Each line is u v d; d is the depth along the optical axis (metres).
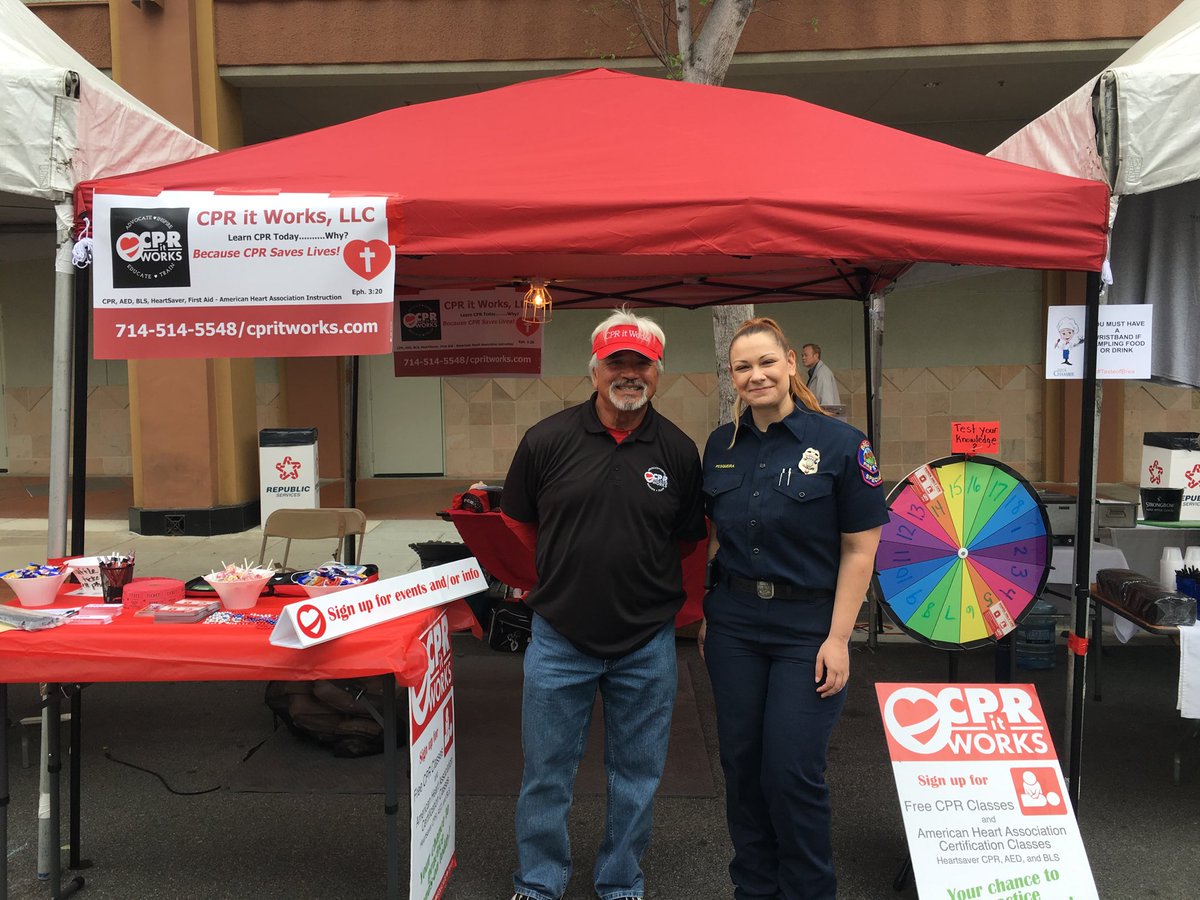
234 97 8.48
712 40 5.76
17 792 3.54
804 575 2.38
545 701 2.52
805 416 2.42
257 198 2.67
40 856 2.89
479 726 4.19
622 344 2.36
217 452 8.66
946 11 7.89
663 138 3.06
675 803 3.45
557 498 2.48
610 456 2.48
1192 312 3.74
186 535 8.52
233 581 2.66
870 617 5.43
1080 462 2.92
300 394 11.80
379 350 2.66
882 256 2.69
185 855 3.06
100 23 8.22
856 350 11.35
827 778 3.67
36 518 9.41
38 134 2.78
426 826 2.49
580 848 3.09
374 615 2.42
